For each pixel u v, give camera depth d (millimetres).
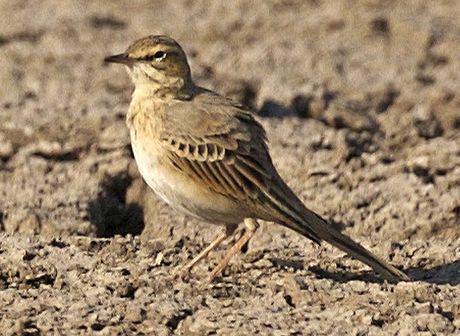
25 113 18594
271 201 12453
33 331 11602
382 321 11664
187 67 12945
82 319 11719
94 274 12727
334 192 15922
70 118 18250
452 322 11648
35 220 14992
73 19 24672
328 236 12398
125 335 11469
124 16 25391
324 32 24484
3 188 16047
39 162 16891
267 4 25812
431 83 21828
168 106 12680
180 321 11742
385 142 18703
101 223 15648
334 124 19641
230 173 12438
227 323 11594
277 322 11617
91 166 16797
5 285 12836
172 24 24844
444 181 15906
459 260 13539
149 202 15992
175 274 12633
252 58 22562
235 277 12750
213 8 25812
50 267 12906
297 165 16734
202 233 14664
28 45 23047
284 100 20031
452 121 19938
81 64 22219
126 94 20547
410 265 13555
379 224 15133
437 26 24672
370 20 24594
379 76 22016
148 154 12594
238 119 12648
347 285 12352
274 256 13367
